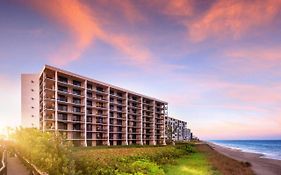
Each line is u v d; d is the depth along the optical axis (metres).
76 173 13.41
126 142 107.88
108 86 99.94
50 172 13.88
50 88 80.69
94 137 93.25
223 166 43.41
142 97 123.44
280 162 63.38
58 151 14.90
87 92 92.25
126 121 109.31
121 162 28.25
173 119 197.25
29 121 92.75
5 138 88.81
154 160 37.41
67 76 84.31
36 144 20.48
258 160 68.19
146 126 128.25
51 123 79.12
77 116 87.00
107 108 99.31
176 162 42.34
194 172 34.09
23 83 94.44
